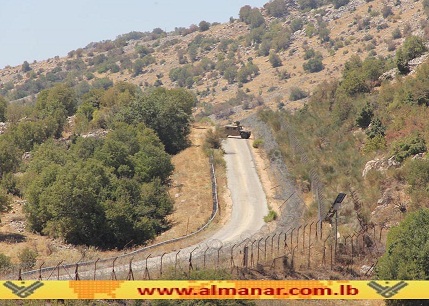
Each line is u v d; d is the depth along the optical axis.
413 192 63.78
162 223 71.75
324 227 61.50
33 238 65.06
